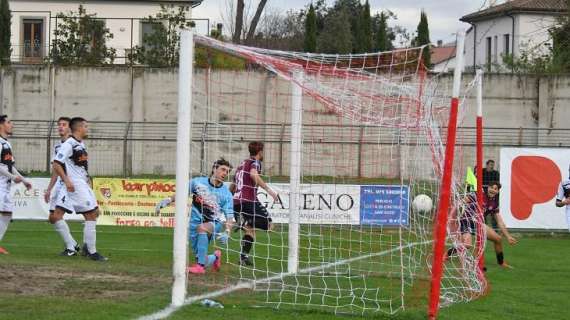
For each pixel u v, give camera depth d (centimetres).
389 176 3509
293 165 1761
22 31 7256
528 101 4972
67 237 1892
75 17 5909
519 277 1823
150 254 2041
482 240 1778
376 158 3662
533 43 7544
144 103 5138
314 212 2888
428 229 1900
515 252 2411
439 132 1730
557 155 2916
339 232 2764
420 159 1848
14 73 5147
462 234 1725
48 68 5150
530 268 2005
